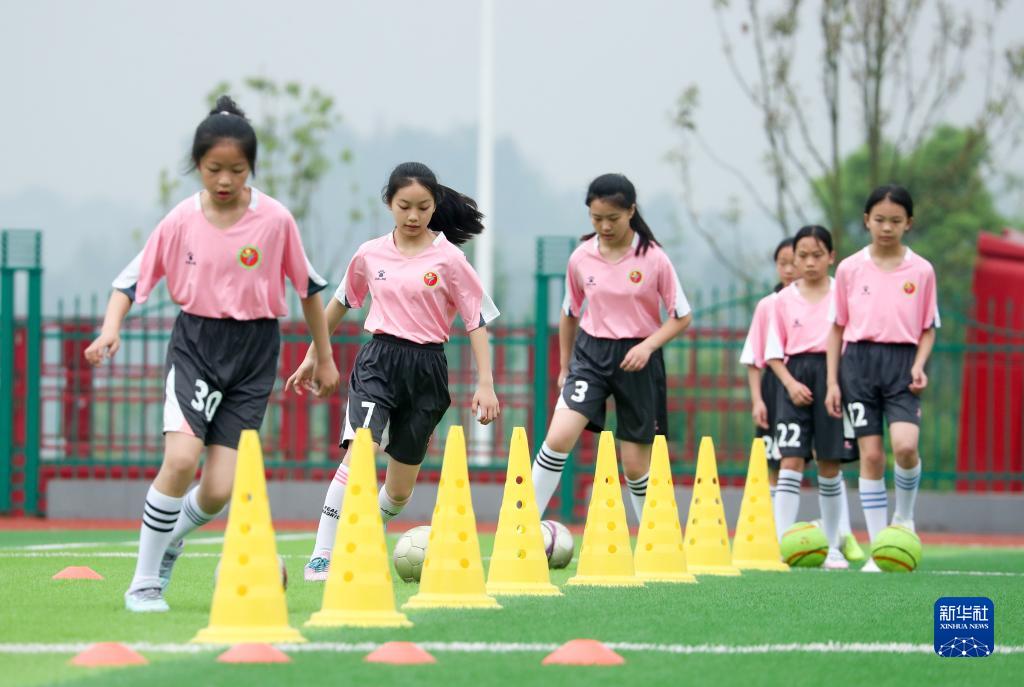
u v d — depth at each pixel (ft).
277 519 144.25
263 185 216.33
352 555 50.85
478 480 145.59
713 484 80.53
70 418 145.28
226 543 47.39
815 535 89.04
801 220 218.18
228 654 43.65
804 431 95.14
